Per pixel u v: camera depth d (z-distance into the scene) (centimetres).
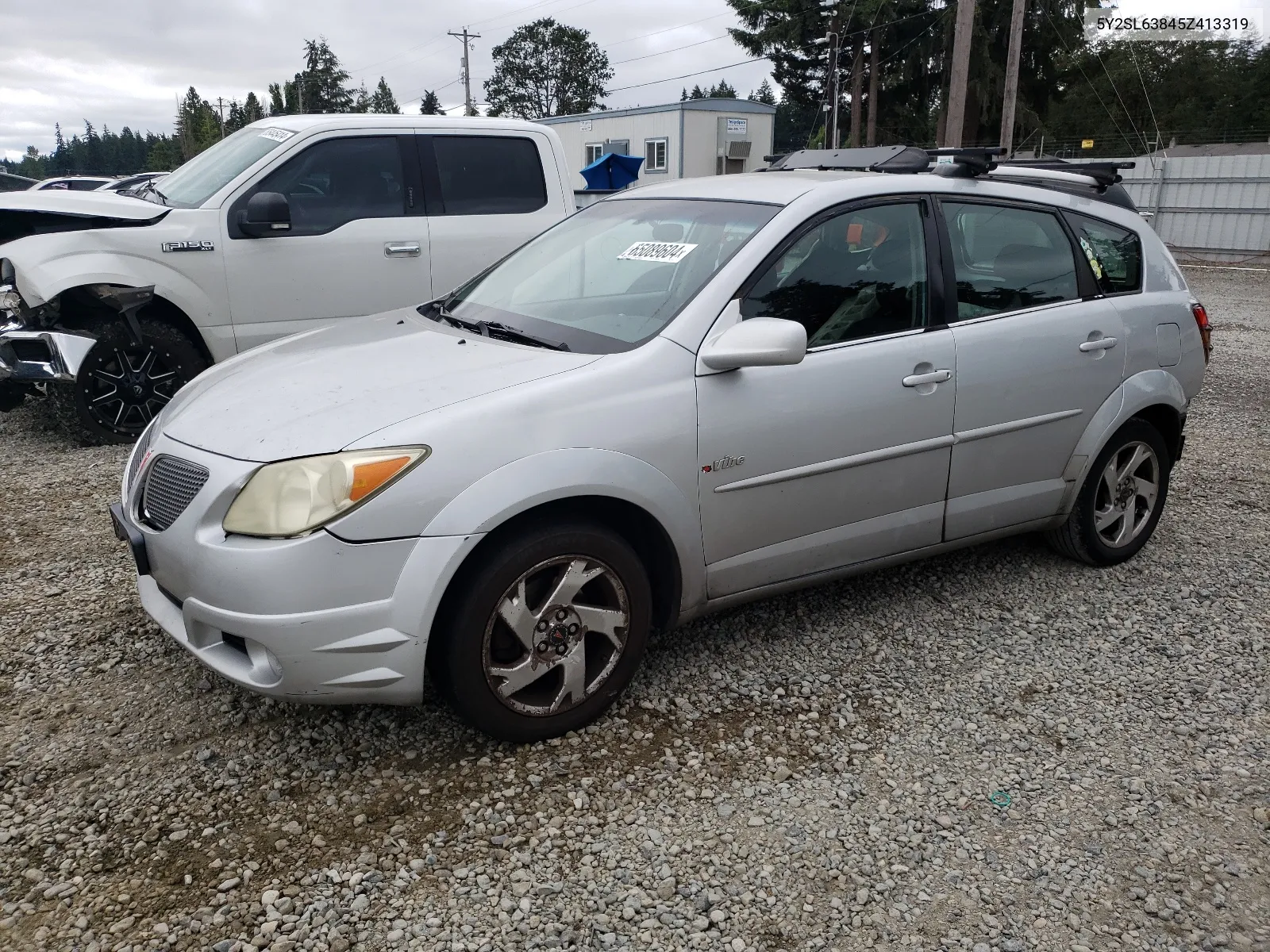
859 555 366
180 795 278
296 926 230
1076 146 4450
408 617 268
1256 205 2289
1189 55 5541
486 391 288
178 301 610
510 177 709
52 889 240
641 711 325
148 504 296
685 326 316
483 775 288
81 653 357
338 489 260
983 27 3606
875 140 4228
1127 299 430
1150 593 427
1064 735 320
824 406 336
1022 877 254
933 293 369
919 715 329
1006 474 396
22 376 598
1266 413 776
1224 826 276
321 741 304
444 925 232
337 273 650
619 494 293
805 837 267
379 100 8850
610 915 237
